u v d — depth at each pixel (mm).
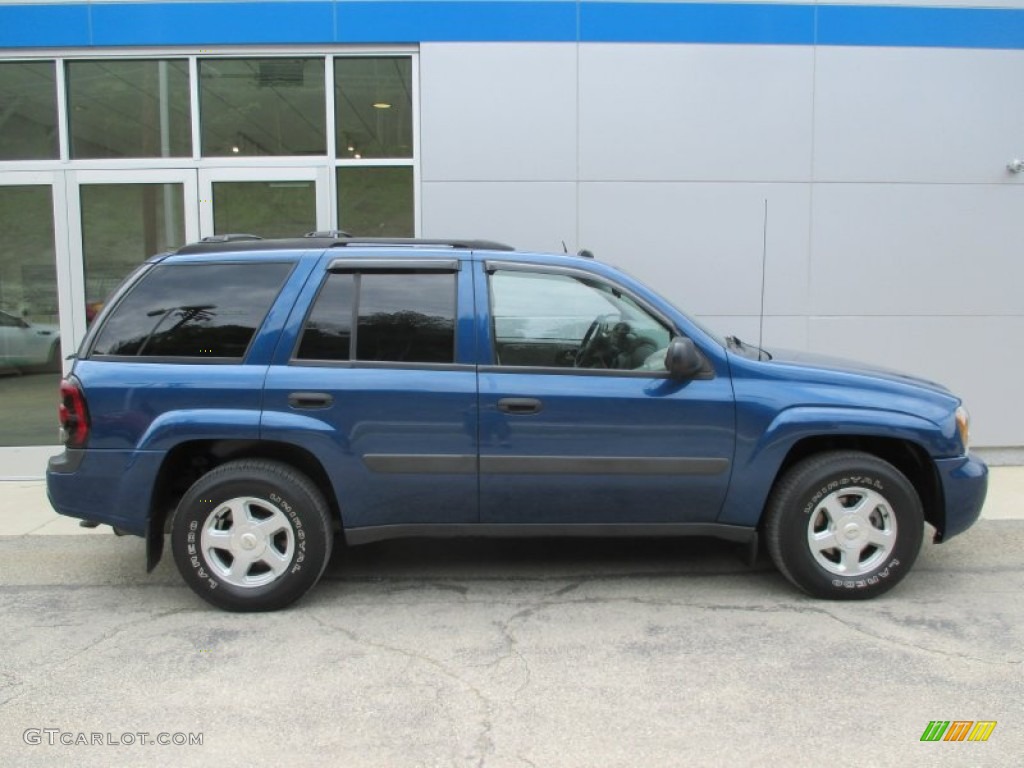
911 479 4441
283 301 4105
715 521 4207
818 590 4180
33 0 7266
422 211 7363
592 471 4078
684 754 2846
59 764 2805
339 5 7238
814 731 2992
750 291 7449
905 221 7449
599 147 7297
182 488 4387
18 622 4059
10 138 7523
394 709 3170
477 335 4094
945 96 7367
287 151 7535
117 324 4145
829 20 7273
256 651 3691
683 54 7250
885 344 7547
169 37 7309
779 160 7359
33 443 7637
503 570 4758
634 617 4059
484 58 7227
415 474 4070
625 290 4164
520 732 2998
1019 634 3834
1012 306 7547
